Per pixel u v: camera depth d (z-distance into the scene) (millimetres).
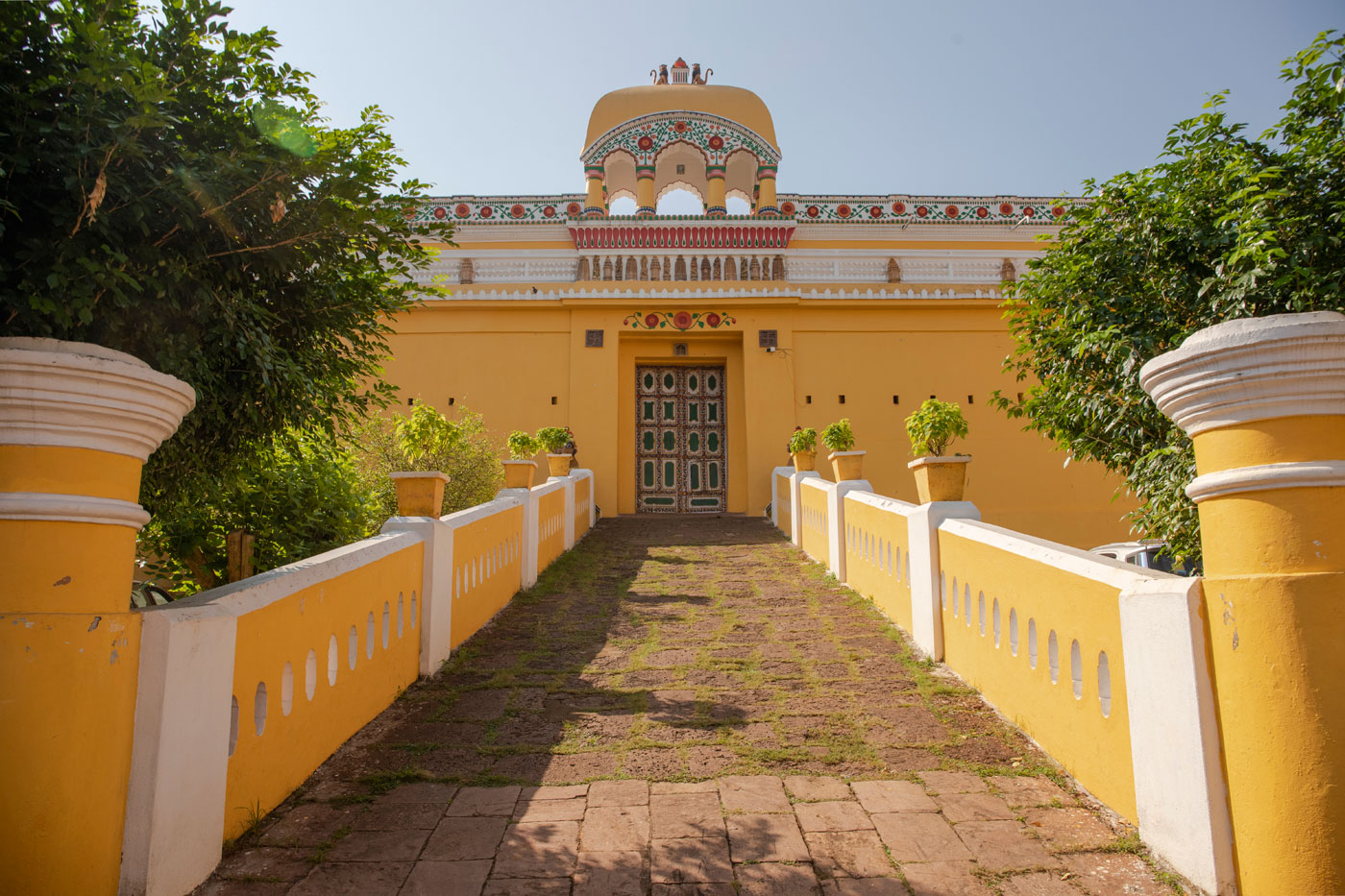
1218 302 5105
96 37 2939
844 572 9688
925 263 17938
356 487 7641
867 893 3271
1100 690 3990
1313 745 2801
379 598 5359
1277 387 2922
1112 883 3285
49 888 2658
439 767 4492
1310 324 2814
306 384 4531
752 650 6848
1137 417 5961
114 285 3221
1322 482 2867
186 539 6508
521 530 9469
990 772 4383
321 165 3820
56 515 2725
